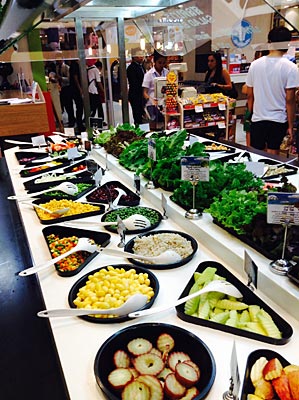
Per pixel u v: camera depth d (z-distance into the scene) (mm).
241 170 1985
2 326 1523
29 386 1255
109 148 3059
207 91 5082
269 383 876
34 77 6043
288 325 1094
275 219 1285
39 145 3682
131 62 5832
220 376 963
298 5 995
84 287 1318
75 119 7125
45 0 1482
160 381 952
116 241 1713
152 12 3344
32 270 1434
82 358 1048
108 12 3533
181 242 1608
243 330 1093
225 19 2963
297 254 1314
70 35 4203
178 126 4539
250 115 4074
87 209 2070
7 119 4160
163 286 1351
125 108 4184
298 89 3523
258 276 1300
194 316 1167
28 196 2332
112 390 925
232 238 1545
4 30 2170
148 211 1983
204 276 1322
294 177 2346
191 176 1764
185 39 3500
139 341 1078
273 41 2936
